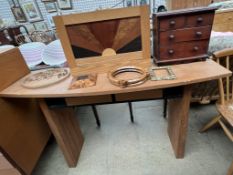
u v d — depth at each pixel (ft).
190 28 3.04
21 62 3.74
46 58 4.32
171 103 4.22
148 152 4.56
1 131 3.08
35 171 4.45
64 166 4.50
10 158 3.24
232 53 3.62
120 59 3.40
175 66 3.33
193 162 4.15
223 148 4.38
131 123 5.65
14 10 11.74
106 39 3.20
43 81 3.32
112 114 6.20
